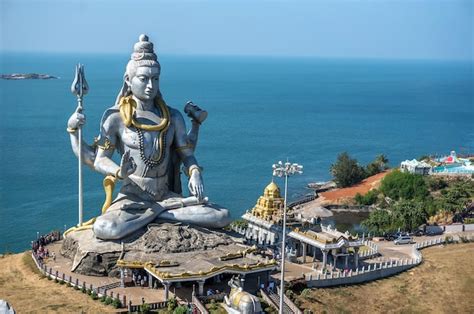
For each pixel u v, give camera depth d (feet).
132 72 252.62
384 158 557.33
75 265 239.50
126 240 242.58
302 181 547.08
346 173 505.25
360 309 241.55
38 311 207.21
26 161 565.53
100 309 209.67
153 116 256.52
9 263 257.96
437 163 526.16
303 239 270.67
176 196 264.11
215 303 218.59
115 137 256.73
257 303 198.18
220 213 259.80
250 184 524.11
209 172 565.53
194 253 240.12
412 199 412.98
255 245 271.28
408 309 244.42
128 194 256.52
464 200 405.39
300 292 243.19
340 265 273.33
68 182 490.90
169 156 266.36
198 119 271.49
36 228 377.91
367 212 434.30
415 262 281.54
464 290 260.01
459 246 317.01
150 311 211.00
